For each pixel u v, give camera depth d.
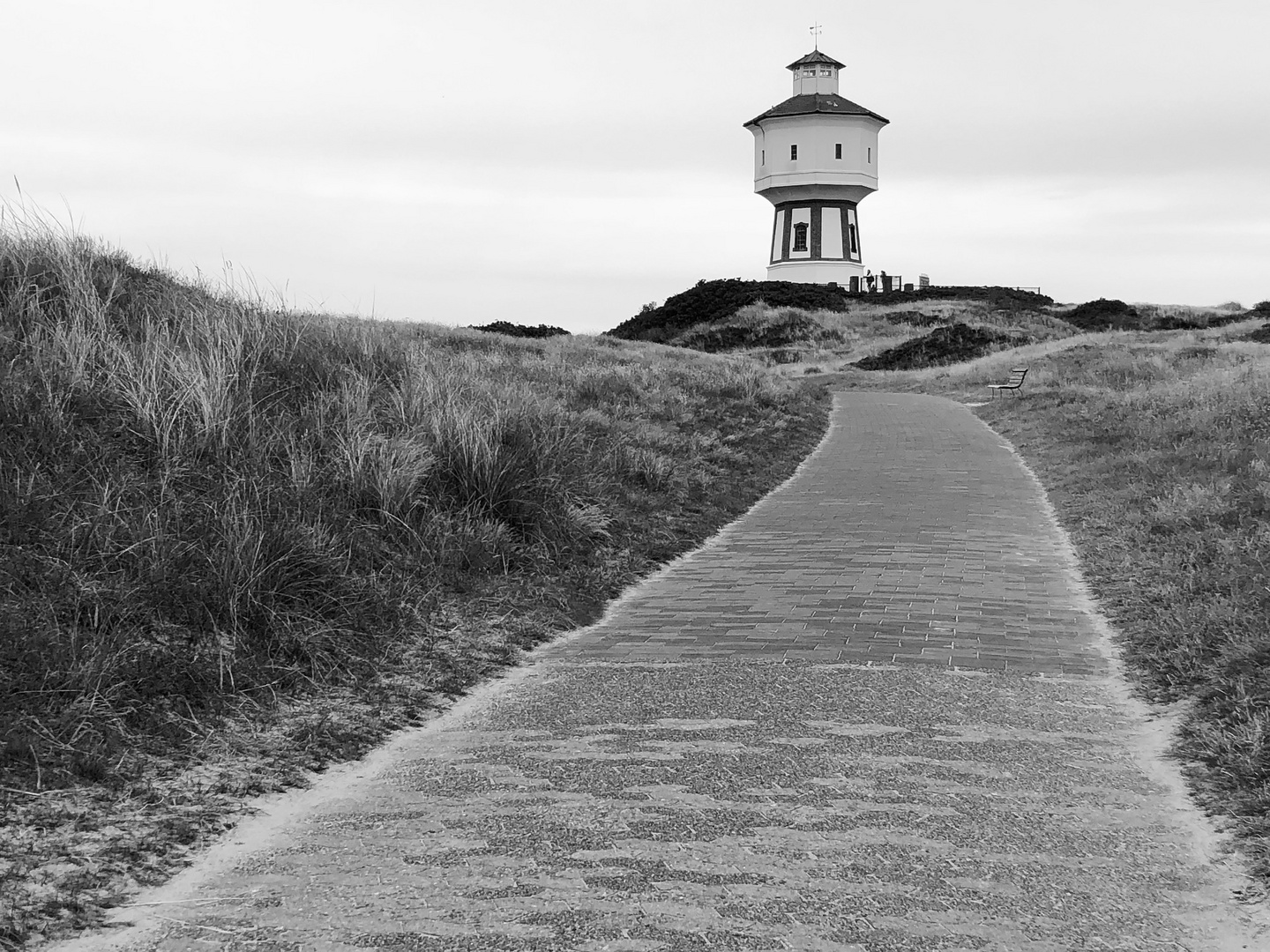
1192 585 7.89
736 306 69.62
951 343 53.78
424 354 14.64
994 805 4.58
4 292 9.69
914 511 12.82
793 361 58.38
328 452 9.29
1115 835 4.28
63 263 10.70
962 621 7.84
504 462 10.27
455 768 5.14
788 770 5.00
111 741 4.91
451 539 8.91
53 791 4.47
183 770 4.91
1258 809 4.39
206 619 6.19
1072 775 4.92
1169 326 61.75
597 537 10.50
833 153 75.31
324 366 11.37
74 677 5.18
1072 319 67.56
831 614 8.16
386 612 7.30
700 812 4.53
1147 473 13.54
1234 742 5.03
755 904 3.73
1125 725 5.63
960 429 22.19
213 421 8.42
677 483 13.54
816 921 3.62
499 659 7.09
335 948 3.47
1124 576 8.91
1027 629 7.59
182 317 11.02
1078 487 13.84
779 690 6.27
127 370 8.65
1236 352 35.84
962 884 3.87
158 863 4.08
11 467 6.82
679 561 10.51
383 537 8.54
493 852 4.17
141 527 6.62
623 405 18.94
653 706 6.05
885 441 20.41
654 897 3.78
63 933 3.53
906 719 5.71
